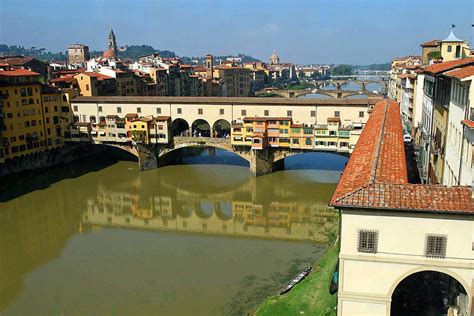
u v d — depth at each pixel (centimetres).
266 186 8988
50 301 4772
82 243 6419
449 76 4028
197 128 14162
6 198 8338
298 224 7100
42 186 9125
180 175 9919
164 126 10194
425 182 6400
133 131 10188
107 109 10962
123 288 4994
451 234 2855
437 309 3584
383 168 3528
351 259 3016
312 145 9425
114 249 6169
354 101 9581
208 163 10900
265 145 9581
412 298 3731
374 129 5459
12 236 6700
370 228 2952
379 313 3053
